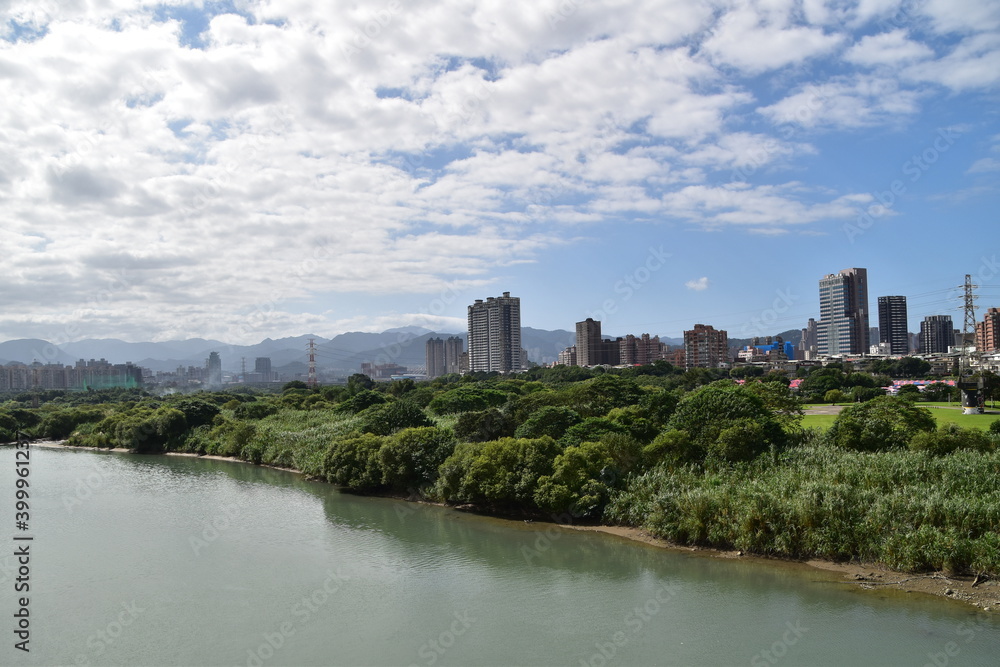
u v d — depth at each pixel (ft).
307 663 124.98
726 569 167.73
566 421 262.26
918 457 191.93
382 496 268.41
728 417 229.04
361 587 163.43
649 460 219.20
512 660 124.47
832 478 182.91
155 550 195.11
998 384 424.46
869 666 118.42
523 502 227.40
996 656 120.67
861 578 156.76
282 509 248.32
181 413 441.27
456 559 183.62
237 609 150.61
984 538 149.79
